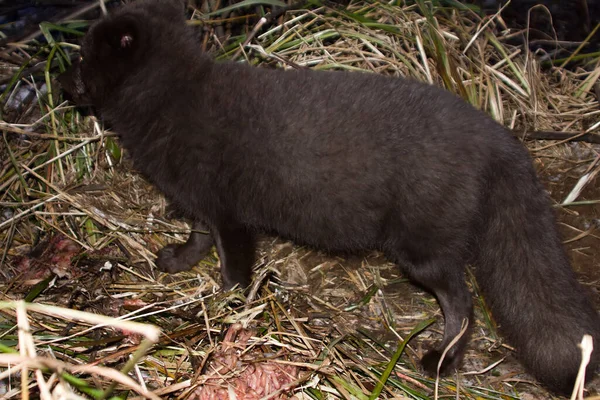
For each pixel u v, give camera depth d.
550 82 1.26
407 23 1.18
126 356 0.82
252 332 0.83
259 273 0.94
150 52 0.89
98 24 0.90
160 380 0.80
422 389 0.83
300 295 0.95
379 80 0.85
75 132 1.09
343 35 1.17
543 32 1.37
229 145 0.86
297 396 0.79
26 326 0.60
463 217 0.82
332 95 0.84
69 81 0.95
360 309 0.94
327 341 0.85
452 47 1.17
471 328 0.87
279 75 0.87
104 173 1.07
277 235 1.01
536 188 0.85
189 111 0.87
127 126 0.92
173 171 0.90
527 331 0.84
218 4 1.20
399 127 0.81
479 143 0.82
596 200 1.05
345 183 0.83
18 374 0.78
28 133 1.02
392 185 0.82
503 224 0.85
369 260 1.01
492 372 0.86
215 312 0.87
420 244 0.84
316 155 0.83
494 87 1.17
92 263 0.95
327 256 1.01
